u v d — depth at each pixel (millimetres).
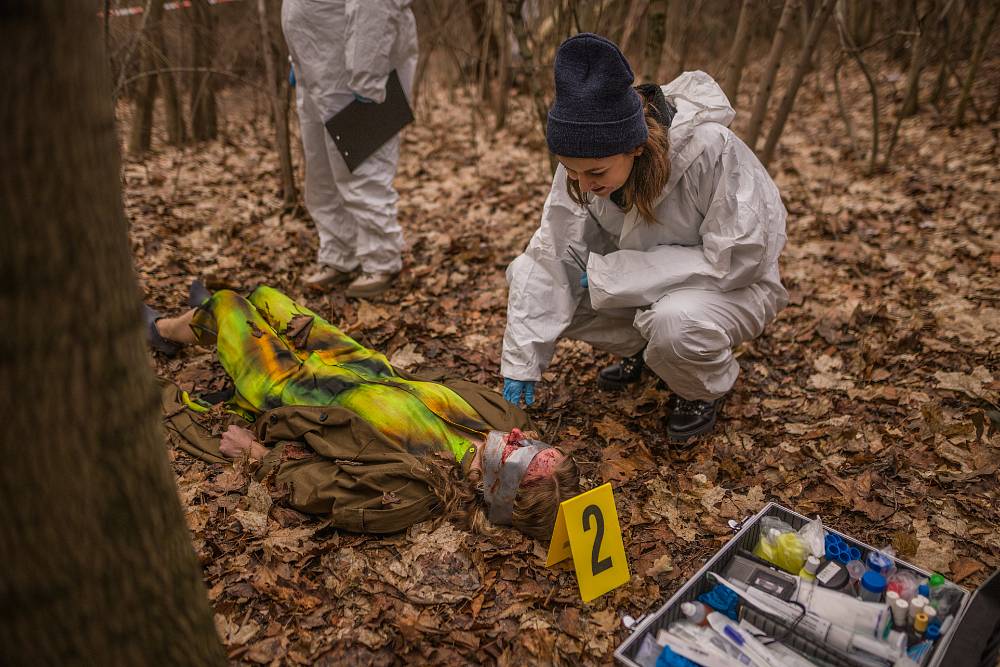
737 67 4926
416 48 3881
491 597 2342
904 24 9328
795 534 2295
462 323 4008
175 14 7012
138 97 6621
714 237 2686
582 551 2252
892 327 3770
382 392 2783
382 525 2492
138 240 4805
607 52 2236
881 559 2189
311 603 2273
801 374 3512
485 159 7016
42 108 988
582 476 2893
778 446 3027
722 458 2955
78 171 1051
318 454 2689
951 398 3199
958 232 4805
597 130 2287
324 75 3684
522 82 9797
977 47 6781
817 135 7699
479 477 2580
